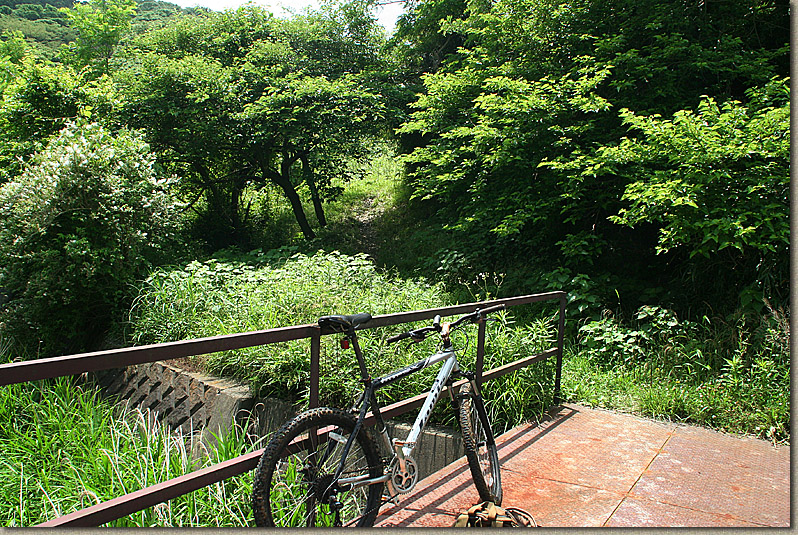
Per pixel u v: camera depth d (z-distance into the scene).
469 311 3.68
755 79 7.58
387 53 15.95
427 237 11.84
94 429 3.79
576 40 8.85
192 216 14.74
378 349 5.03
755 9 8.55
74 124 9.46
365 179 19.95
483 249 9.45
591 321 6.82
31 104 11.27
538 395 4.87
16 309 8.08
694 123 6.20
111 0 21.31
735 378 5.14
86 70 15.05
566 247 7.75
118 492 2.89
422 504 2.87
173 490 1.94
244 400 5.00
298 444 2.26
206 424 5.08
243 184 15.12
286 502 2.84
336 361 4.88
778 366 5.17
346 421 2.32
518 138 8.01
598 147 7.89
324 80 12.81
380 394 4.71
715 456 3.85
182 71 12.43
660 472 3.49
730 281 6.91
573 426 4.43
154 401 5.89
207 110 12.49
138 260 8.64
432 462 4.23
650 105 8.04
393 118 13.88
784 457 3.92
